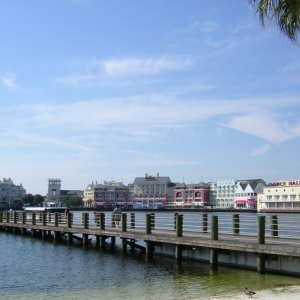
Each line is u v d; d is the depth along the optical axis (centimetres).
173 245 3050
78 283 2352
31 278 2525
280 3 1260
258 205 14912
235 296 1777
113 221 4050
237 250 2394
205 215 3197
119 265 2908
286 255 2142
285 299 1697
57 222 4606
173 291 2064
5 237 5209
